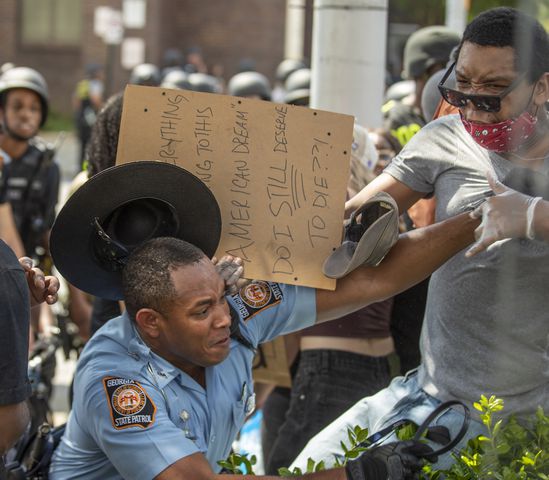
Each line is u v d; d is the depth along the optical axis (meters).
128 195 2.59
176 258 2.46
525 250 2.50
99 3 25.17
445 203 2.79
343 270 2.70
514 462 2.51
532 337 2.57
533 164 2.59
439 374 2.81
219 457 2.72
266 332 2.81
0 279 2.30
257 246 2.77
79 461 2.68
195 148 2.75
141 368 2.54
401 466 2.42
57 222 2.59
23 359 2.35
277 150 2.76
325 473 2.42
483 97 2.53
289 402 4.21
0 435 2.36
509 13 2.53
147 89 2.74
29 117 5.43
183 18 26.06
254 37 25.91
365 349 3.64
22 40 26.80
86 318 4.70
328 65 4.36
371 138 3.98
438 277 2.82
